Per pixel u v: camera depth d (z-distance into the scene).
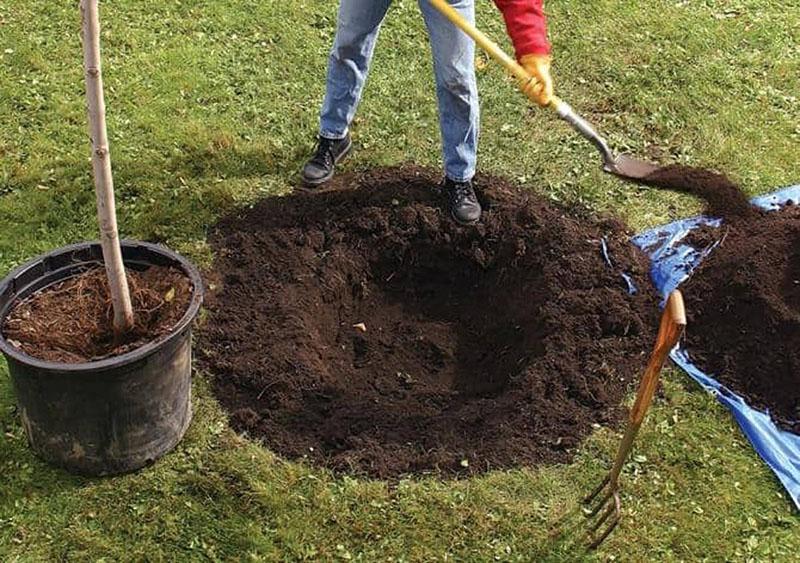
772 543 3.46
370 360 4.47
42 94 5.67
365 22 4.64
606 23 6.69
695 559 3.39
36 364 3.19
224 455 3.66
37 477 3.54
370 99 5.80
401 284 4.87
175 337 3.36
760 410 3.99
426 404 4.21
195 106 5.68
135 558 3.31
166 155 5.27
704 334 4.29
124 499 3.49
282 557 3.33
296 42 6.34
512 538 3.42
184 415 3.68
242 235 4.74
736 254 4.48
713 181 5.05
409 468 3.66
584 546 3.40
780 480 3.69
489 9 6.80
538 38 3.91
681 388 4.06
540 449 3.76
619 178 5.21
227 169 5.19
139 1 6.59
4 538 3.34
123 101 5.66
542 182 5.20
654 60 6.32
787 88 6.13
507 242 4.81
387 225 4.86
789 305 4.20
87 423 3.39
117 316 3.43
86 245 3.69
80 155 5.22
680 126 5.75
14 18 6.32
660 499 3.59
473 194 4.92
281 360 4.07
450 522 3.46
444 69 4.50
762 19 6.83
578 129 4.11
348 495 3.53
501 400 4.04
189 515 3.45
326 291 4.56
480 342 4.66
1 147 5.23
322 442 3.78
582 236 4.79
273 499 3.50
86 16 2.85
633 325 4.30
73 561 3.29
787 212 4.81
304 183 5.08
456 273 4.88
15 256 4.55
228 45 6.27
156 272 3.71
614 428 3.86
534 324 4.40
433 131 5.59
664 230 4.87
